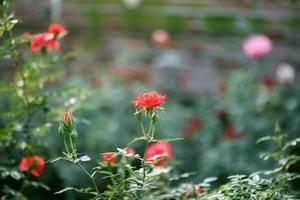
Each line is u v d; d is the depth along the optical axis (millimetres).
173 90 5523
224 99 4676
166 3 5703
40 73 2420
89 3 5699
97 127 4047
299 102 4168
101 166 1683
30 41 2264
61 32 2193
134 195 1710
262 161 3689
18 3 5352
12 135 2148
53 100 3047
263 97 4375
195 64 5684
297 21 5492
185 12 5695
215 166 3779
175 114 4680
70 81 4609
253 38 5352
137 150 4023
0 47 2082
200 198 1769
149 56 5668
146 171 1739
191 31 5699
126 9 5715
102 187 3357
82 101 2400
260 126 4086
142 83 5270
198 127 4262
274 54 5520
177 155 4094
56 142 3369
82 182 3375
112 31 5727
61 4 5625
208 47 5668
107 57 5695
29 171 2096
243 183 1807
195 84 5660
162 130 4367
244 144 3891
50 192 3248
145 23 5723
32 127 2207
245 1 5590
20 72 2184
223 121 4387
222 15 5645
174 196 1962
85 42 5703
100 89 4551
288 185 1812
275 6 5531
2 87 2195
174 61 5523
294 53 5492
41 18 5414
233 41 5629
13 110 2225
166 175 2129
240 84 4703
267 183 1693
